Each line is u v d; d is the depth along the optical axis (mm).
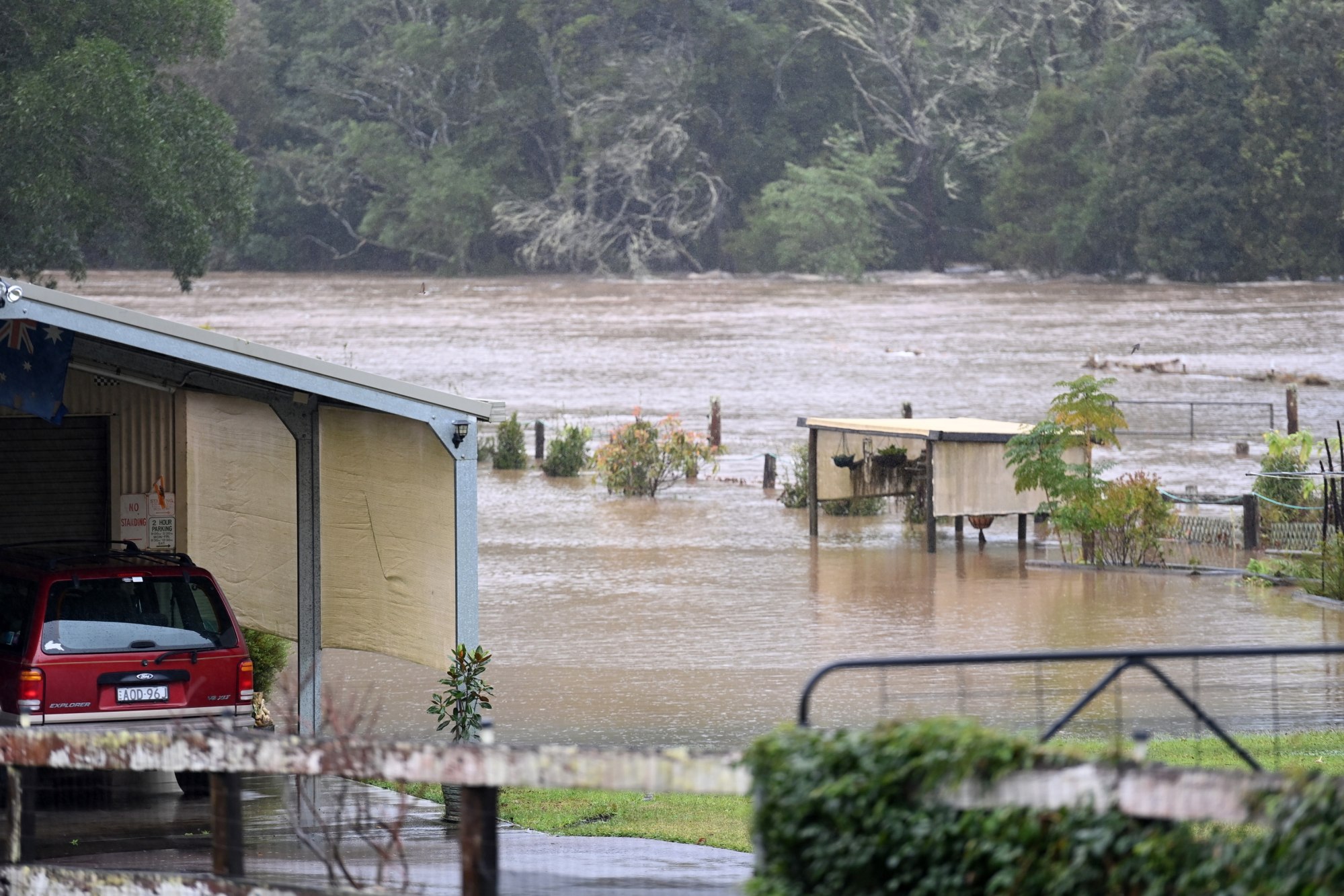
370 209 199375
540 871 13703
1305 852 6906
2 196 59156
